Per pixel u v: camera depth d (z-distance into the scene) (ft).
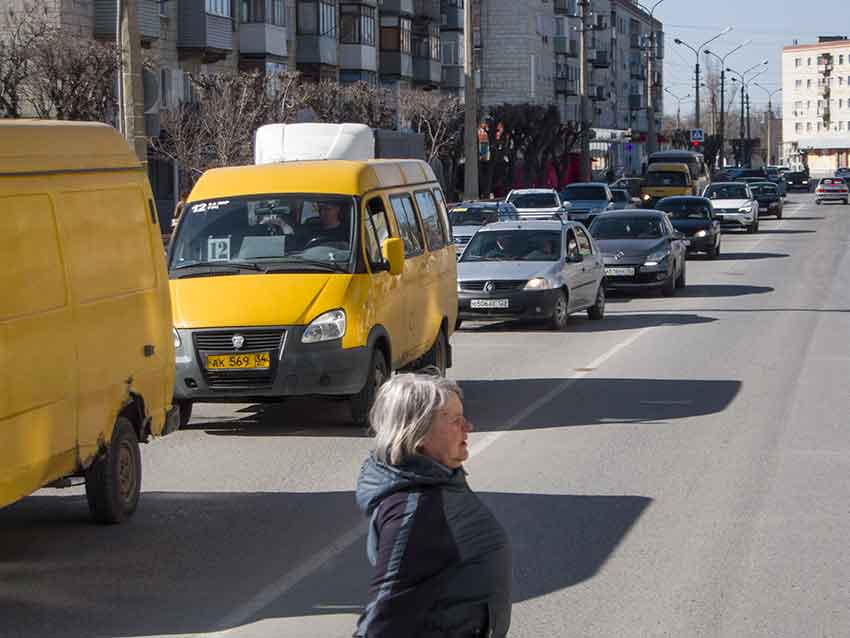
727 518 36.83
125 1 74.28
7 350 30.27
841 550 33.27
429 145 252.62
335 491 41.65
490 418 54.54
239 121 160.15
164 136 164.04
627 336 84.48
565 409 56.59
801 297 110.22
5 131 31.99
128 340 37.70
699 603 28.99
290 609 29.12
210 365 51.42
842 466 43.80
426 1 298.35
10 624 28.22
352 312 51.96
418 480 15.31
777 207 267.18
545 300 86.38
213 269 54.03
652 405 57.26
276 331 51.21
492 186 305.73
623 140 449.89
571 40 458.50
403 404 15.57
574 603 29.09
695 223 157.38
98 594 30.50
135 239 38.96
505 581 15.40
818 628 27.17
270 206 56.24
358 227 54.85
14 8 148.66
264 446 49.85
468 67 152.87
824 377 64.90
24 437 31.01
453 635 15.06
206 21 189.26
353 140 106.32
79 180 35.45
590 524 36.35
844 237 203.62
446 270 65.87
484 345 81.15
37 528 37.24
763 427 51.42
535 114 305.53
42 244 32.68
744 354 74.18
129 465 38.19
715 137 490.90
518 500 39.45
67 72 119.03
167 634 27.43
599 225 118.83
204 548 34.68
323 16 241.55
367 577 31.65
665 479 42.16
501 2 403.34
